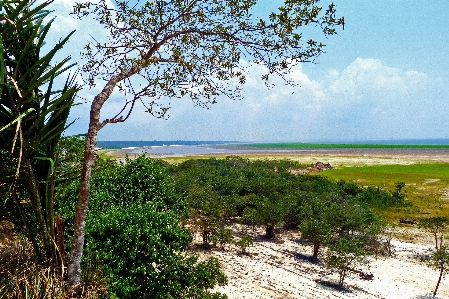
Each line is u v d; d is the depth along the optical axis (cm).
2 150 609
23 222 668
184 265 1230
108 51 679
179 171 4928
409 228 3266
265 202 3111
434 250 2711
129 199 1553
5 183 628
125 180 1636
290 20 610
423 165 8325
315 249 2488
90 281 687
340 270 2302
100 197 1438
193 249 2494
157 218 1217
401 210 3819
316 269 2317
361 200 3978
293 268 2311
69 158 749
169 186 1736
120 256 1098
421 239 2973
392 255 2612
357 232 3014
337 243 2228
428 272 2325
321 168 7375
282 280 2103
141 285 1104
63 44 566
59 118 621
